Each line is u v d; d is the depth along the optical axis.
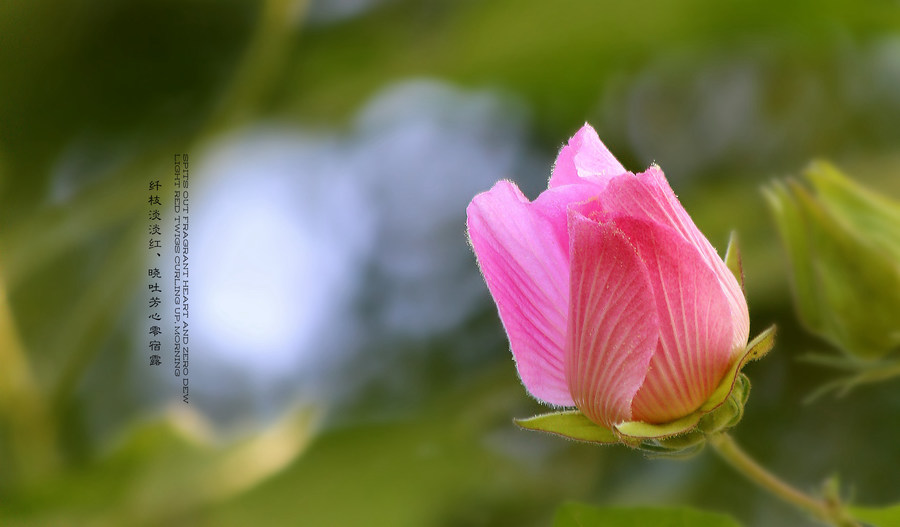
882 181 0.87
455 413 0.81
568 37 0.87
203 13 0.84
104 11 0.83
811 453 0.84
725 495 0.83
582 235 0.68
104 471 0.77
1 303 0.79
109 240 0.84
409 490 0.78
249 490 0.77
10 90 0.83
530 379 0.69
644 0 0.86
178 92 0.84
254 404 0.83
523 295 0.69
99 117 0.84
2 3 0.82
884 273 0.74
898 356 0.74
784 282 0.83
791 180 0.75
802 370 0.84
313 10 0.87
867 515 0.71
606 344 0.68
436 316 0.85
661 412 0.68
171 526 0.76
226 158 0.84
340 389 0.83
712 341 0.68
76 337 0.81
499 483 0.79
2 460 0.78
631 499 0.82
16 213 0.83
